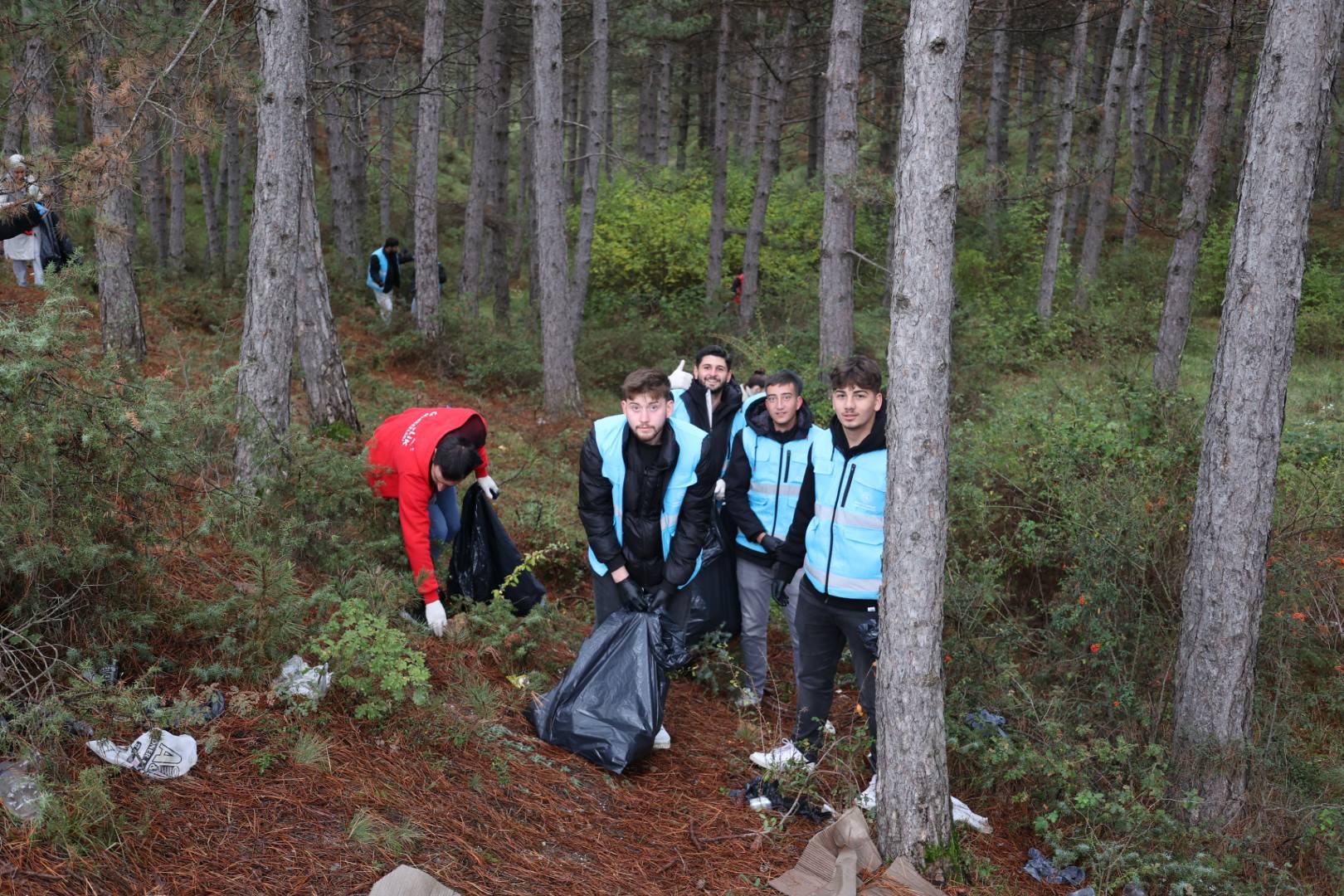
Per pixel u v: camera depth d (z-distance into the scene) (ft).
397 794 11.07
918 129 11.05
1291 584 17.44
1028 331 57.26
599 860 11.32
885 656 11.82
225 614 12.46
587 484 14.38
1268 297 13.70
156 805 9.57
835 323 33.96
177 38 16.25
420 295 44.16
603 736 13.55
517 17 64.34
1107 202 67.41
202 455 13.96
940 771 11.82
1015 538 21.58
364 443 25.11
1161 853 12.87
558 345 38.17
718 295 62.59
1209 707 14.35
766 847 12.48
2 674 9.77
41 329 10.56
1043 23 68.13
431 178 44.04
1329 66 13.35
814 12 56.03
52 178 15.38
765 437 17.49
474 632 16.11
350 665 12.30
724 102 61.46
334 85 30.27
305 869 9.37
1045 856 13.44
